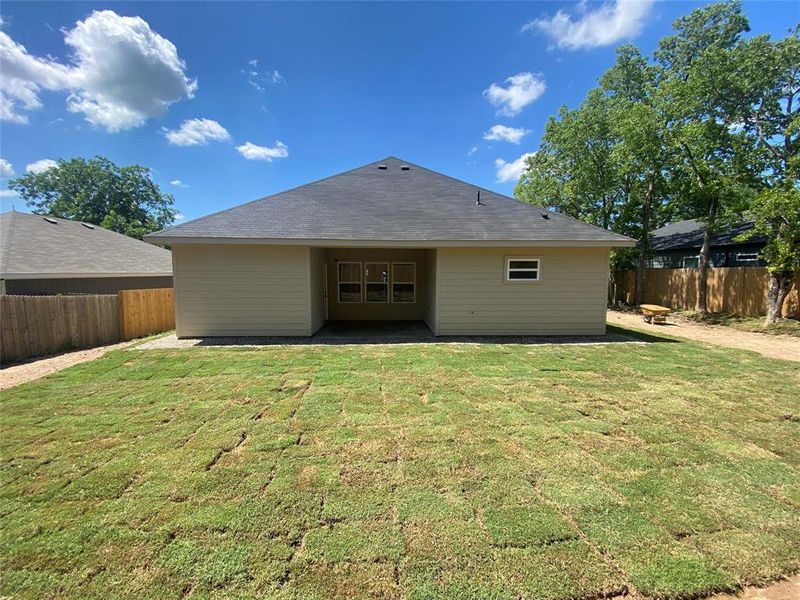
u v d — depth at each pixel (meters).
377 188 10.57
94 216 36.03
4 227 12.23
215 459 3.04
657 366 6.16
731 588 1.83
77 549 2.04
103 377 5.44
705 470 2.91
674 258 18.94
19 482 2.70
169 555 1.99
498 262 8.85
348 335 9.12
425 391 4.82
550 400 4.51
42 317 7.51
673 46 16.58
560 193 19.36
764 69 11.36
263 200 9.72
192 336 8.58
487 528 2.21
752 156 11.31
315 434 3.52
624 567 1.93
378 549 2.04
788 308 10.98
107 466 2.92
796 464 3.02
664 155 14.38
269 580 1.84
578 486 2.67
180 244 8.17
